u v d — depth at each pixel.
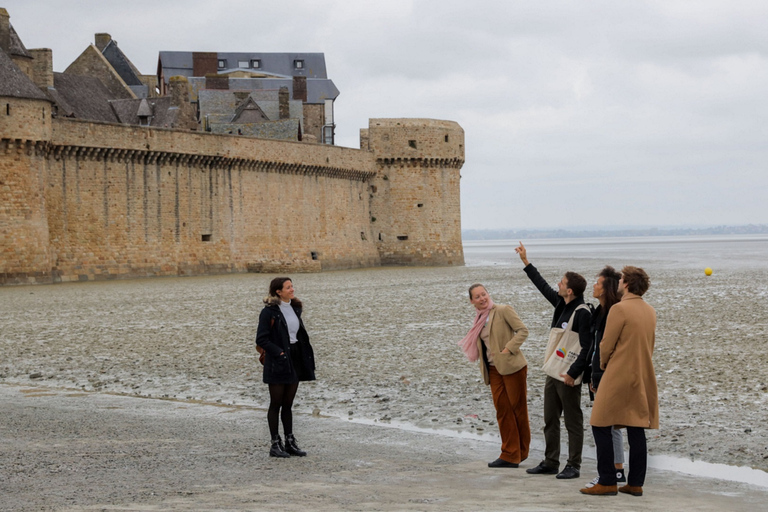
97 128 67.88
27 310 40.25
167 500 9.82
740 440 14.25
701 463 12.91
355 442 14.07
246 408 17.02
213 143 77.50
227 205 79.56
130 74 117.38
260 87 112.94
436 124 98.50
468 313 37.62
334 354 25.02
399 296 48.34
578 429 11.95
